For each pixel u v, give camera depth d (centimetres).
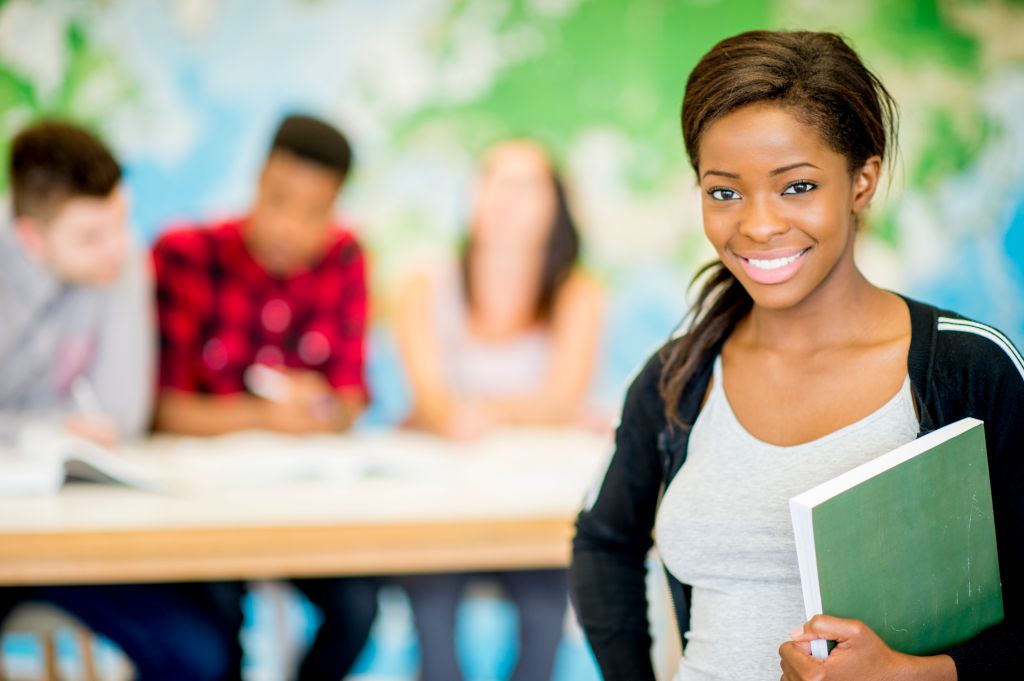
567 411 305
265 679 298
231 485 214
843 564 84
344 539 185
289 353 300
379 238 315
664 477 107
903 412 93
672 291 327
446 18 317
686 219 326
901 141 328
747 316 105
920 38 326
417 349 308
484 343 311
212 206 310
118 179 269
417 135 317
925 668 86
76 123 300
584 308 311
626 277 326
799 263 91
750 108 89
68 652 281
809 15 325
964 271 331
